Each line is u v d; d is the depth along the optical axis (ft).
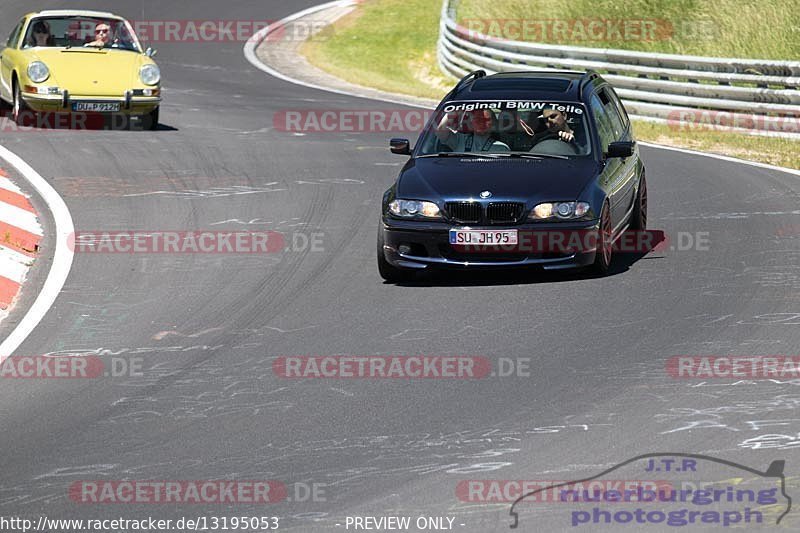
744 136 235.20
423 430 84.23
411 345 104.37
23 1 428.56
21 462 80.64
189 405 91.09
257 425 86.38
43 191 171.42
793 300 114.21
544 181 124.67
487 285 124.06
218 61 350.84
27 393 95.04
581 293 119.24
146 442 83.71
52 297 123.03
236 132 226.58
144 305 119.85
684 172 189.37
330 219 156.46
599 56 276.82
